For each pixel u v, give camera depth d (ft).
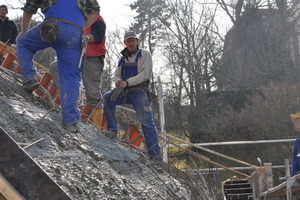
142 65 22.77
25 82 19.33
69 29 17.58
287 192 27.58
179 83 87.04
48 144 14.43
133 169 17.62
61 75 17.75
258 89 80.59
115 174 15.34
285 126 65.00
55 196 9.86
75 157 14.52
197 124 75.97
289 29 100.17
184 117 77.97
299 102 66.13
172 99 80.84
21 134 14.17
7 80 19.98
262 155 66.03
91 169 14.20
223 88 89.30
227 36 98.37
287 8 102.32
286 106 65.57
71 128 17.30
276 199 35.06
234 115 69.10
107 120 23.38
